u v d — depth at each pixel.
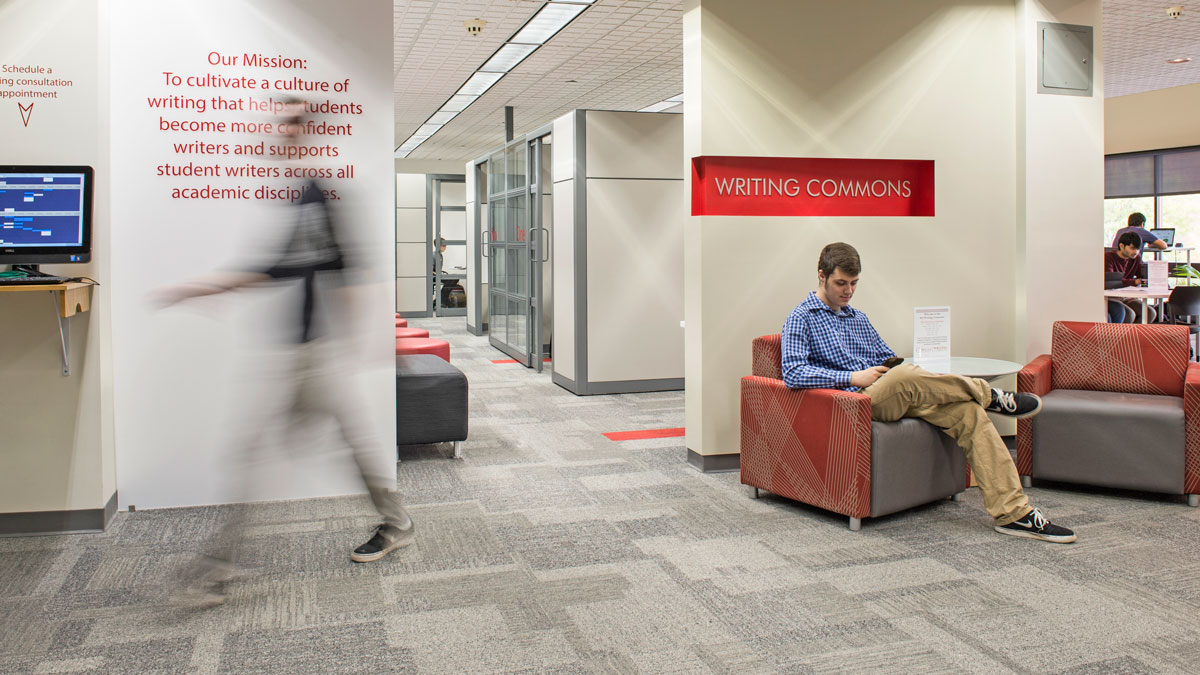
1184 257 10.99
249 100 3.75
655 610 2.75
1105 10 7.65
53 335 3.45
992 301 4.83
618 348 7.14
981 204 4.77
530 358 8.68
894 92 4.61
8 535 3.46
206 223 3.74
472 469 4.60
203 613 2.72
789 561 3.19
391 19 3.86
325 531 3.52
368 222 3.88
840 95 4.54
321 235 3.06
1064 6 4.75
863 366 3.97
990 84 4.75
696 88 4.39
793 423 3.75
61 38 3.41
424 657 2.42
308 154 3.82
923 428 3.69
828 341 3.90
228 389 3.81
